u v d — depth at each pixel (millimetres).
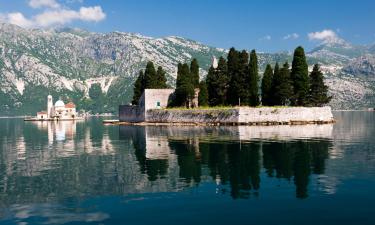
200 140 64312
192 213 23172
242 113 105500
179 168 37625
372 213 22656
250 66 118688
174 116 120750
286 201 25406
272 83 117062
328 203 24797
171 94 132375
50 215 23406
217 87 126688
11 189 30000
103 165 40781
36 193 28641
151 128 106562
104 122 156125
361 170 35281
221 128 95938
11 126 152125
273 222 21438
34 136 88312
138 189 29281
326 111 115625
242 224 21188
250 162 40344
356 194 26859
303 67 115625
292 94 114500
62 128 125812
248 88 118688
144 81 145500
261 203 25016
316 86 118812
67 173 36438
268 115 107062
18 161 45188
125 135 82562
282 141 60844
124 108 152250
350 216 22203
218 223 21391
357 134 75625
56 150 56281
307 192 27578
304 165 38219
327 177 32375
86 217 22875
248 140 62781
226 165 38750
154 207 24516
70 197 27328
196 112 115500
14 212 24109
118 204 25344
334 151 48594
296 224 21078
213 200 25875
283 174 33844
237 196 26797
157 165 39781
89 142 68250
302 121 110438
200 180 31938
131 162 42312
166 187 29703
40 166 41062
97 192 28594
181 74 128250
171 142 62531
